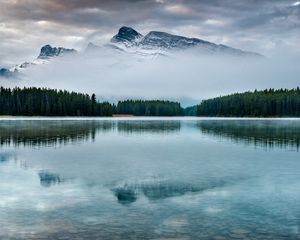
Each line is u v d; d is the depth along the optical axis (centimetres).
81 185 1628
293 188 1565
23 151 2864
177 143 3581
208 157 2550
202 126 7131
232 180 1734
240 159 2445
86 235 1010
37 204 1316
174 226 1084
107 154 2700
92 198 1404
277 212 1221
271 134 4775
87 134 4712
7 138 3991
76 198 1402
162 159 2442
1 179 1756
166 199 1391
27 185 1627
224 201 1359
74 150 2953
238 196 1429
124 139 4025
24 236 1005
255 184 1648
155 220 1138
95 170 2009
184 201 1362
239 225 1091
